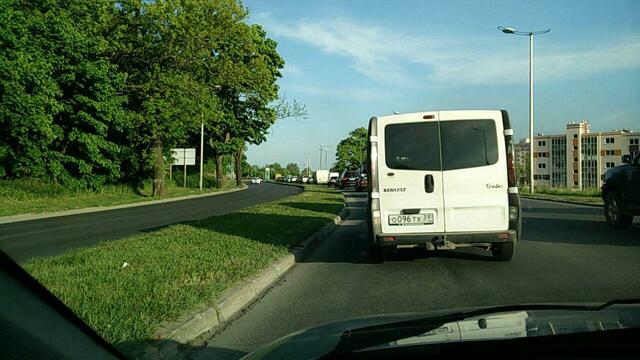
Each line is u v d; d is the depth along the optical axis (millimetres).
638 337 2650
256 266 8422
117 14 34188
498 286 7531
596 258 9586
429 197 8789
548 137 129250
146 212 24031
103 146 34312
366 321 3477
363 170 45219
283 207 21828
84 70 31375
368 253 10992
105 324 5039
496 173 8805
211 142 55312
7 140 29031
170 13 33844
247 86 41188
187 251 9664
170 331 5074
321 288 7750
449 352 2652
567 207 22469
